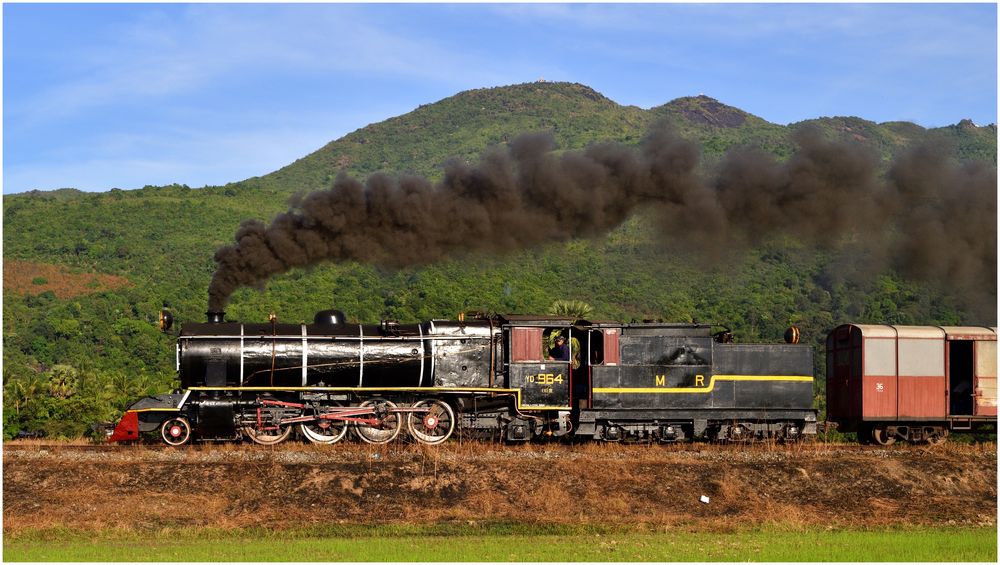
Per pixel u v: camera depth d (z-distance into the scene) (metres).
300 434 27.00
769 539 21.64
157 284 123.31
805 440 29.16
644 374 27.91
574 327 27.75
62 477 23.17
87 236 157.88
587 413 27.66
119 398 54.28
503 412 27.77
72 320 93.69
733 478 25.48
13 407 51.69
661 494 24.55
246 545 20.19
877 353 29.38
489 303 86.44
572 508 23.73
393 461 25.00
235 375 26.09
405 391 27.30
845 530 23.09
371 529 22.03
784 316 89.31
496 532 22.06
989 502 25.53
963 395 30.55
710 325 28.39
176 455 24.53
